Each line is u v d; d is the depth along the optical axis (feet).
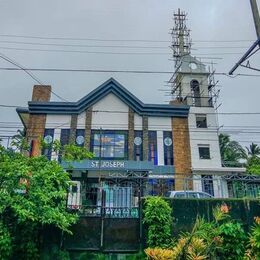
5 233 31.86
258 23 36.24
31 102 97.86
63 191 35.06
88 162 81.46
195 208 39.19
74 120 98.17
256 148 167.22
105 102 101.50
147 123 100.27
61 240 36.88
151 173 88.58
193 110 109.40
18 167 33.65
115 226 38.29
